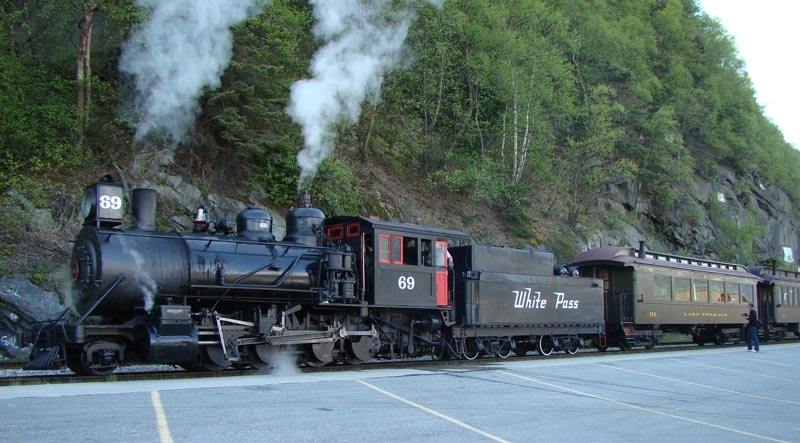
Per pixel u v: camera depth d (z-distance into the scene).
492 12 30.52
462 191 29.36
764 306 29.59
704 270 25.19
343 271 13.80
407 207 25.88
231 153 20.64
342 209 22.11
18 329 14.64
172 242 12.06
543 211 31.94
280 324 13.10
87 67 18.91
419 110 30.19
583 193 33.72
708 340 26.84
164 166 19.20
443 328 16.41
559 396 10.45
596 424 8.34
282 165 21.44
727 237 43.06
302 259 13.52
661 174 39.47
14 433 6.29
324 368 13.56
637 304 21.70
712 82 54.09
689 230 40.06
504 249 18.16
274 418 7.55
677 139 41.66
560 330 19.48
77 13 19.77
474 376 12.42
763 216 50.31
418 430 7.36
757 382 13.89
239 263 12.51
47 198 17.02
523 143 30.42
